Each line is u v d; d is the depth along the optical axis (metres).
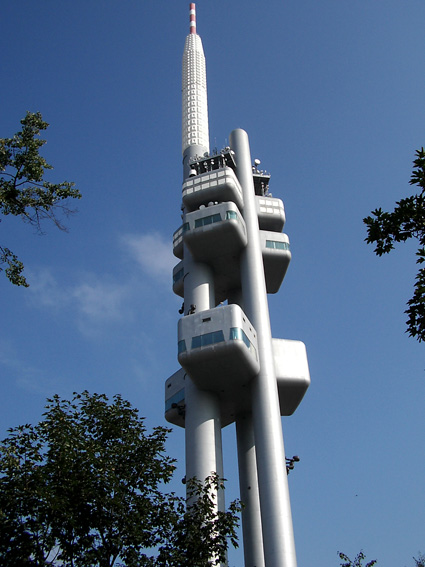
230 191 65.19
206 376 55.06
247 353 53.19
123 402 30.83
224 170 66.12
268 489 50.75
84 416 29.52
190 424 54.97
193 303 61.06
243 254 64.12
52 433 26.80
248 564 54.94
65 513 24.06
